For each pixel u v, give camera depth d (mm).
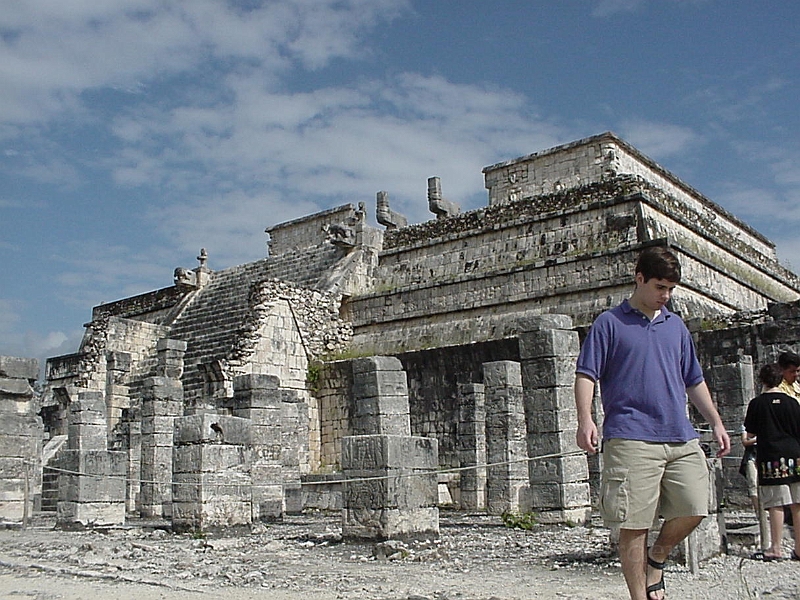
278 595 8656
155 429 22016
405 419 20266
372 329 34344
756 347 21031
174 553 12984
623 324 5871
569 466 15711
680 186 36531
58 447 29859
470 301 31688
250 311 31938
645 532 5641
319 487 23938
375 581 9523
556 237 30750
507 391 19641
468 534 14633
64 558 12477
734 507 17422
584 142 33312
